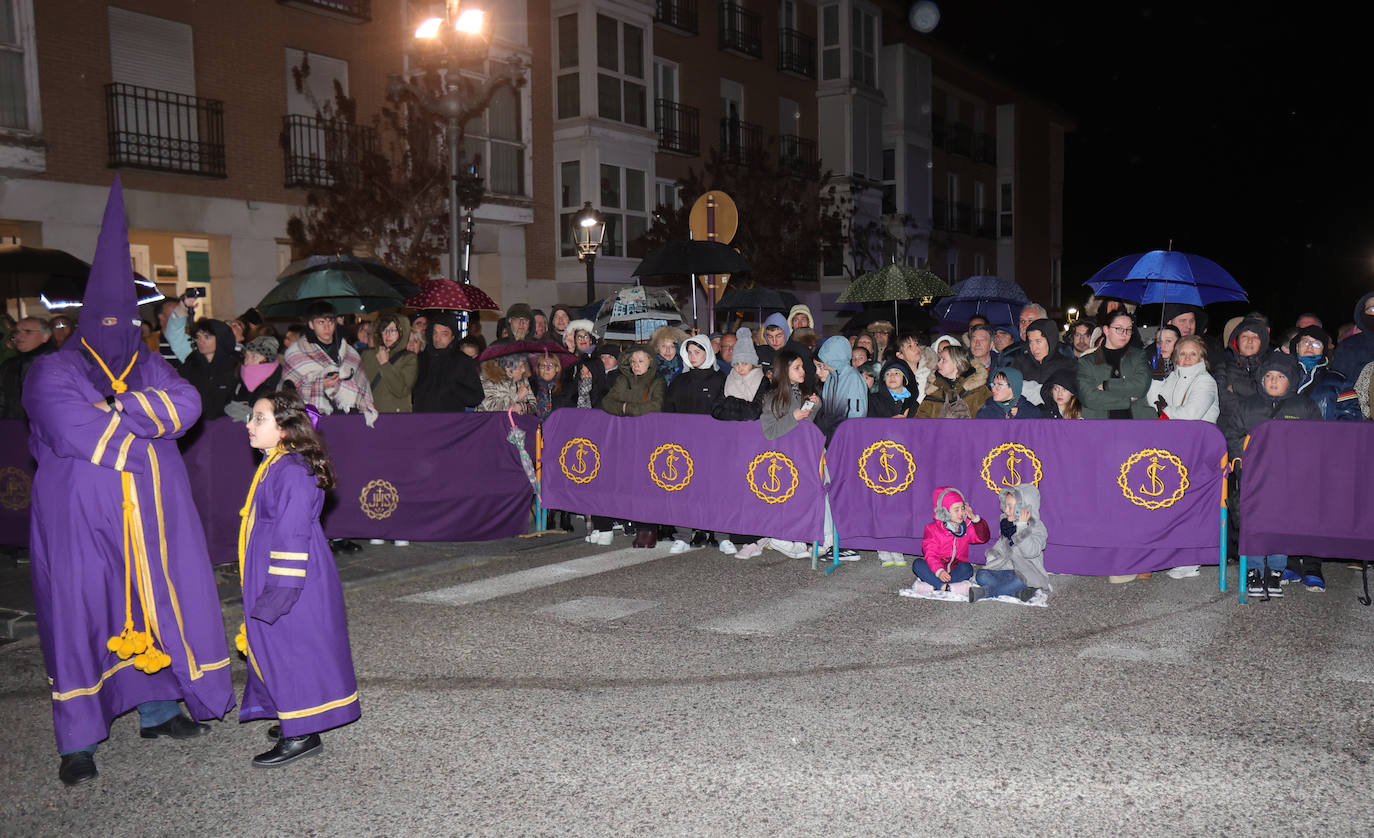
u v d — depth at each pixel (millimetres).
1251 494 6844
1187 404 7406
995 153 42500
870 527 8008
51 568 4195
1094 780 4070
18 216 14609
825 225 27906
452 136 12914
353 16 18453
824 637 6148
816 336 10586
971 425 7660
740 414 8461
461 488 9047
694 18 27125
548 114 23266
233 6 17078
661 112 26391
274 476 4184
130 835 3754
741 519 8461
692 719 4816
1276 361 7133
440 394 9227
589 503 9266
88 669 4207
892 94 34625
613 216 23953
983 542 7164
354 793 4074
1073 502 7398
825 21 32062
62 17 14992
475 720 4848
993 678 5332
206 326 8250
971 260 40406
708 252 11008
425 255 17844
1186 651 5738
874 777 4133
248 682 4512
